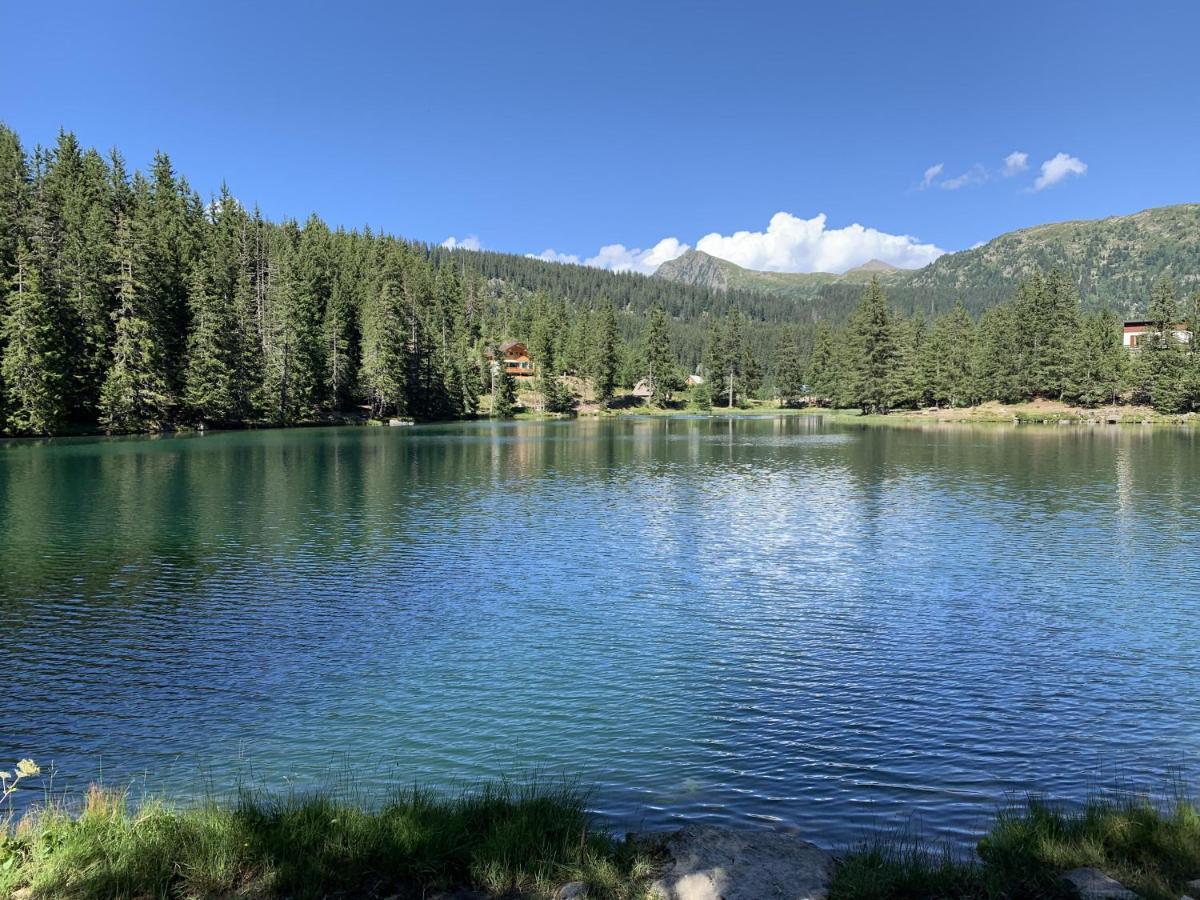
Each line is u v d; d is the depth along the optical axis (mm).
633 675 13367
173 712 11789
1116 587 19141
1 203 73125
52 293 70438
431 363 118750
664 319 155000
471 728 11164
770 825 8312
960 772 9648
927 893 6363
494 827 7285
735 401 162875
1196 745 10438
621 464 50188
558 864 6742
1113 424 92125
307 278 114250
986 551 23453
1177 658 14047
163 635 15516
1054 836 7180
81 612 17078
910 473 44188
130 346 71812
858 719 11422
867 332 120062
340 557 22672
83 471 42781
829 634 15617
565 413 135000
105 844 6852
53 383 66812
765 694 12422
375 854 6844
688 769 9797
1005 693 12406
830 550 23766
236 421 86438
